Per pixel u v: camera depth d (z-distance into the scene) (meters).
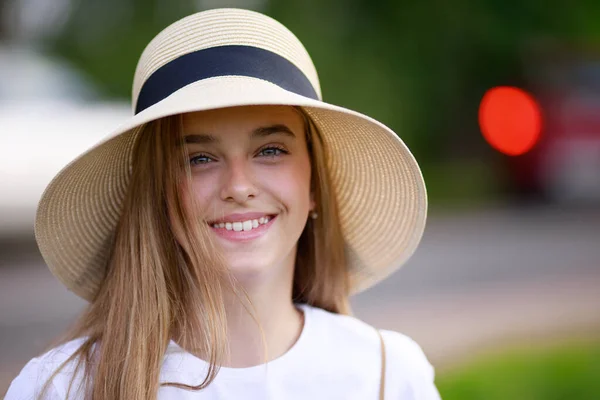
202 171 2.28
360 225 2.66
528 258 7.53
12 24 13.63
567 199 9.94
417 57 11.45
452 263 7.30
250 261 2.28
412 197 2.52
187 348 2.30
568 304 5.97
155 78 2.28
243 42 2.26
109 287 2.40
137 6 12.59
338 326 2.49
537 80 10.02
